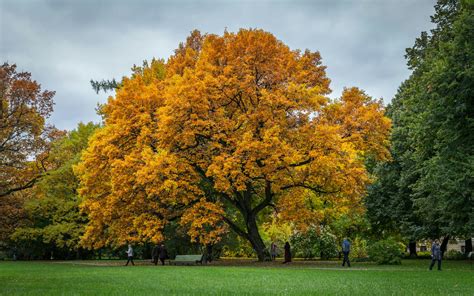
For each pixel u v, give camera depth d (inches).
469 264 1154.0
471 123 911.7
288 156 991.6
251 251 1923.0
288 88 1047.6
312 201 1491.1
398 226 1571.1
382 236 1749.5
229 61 1141.1
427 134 1036.5
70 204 1707.7
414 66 1316.4
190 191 1120.8
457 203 958.4
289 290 485.4
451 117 921.5
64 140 1871.3
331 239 1614.2
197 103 1045.2
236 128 1093.8
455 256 1635.1
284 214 1121.4
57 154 1553.9
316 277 669.9
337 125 1095.0
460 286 538.6
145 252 1892.2
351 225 1686.8
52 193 1738.4
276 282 584.7
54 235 1715.1
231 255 1995.6
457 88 932.6
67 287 521.3
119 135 1193.4
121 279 642.2
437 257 893.8
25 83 1154.7
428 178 1039.0
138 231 1149.7
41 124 1224.2
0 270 917.8
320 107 1103.6
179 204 1213.1
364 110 1117.7
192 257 1266.0
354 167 1093.1
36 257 1959.9
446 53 970.1
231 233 1515.7
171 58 1437.0
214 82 1058.1
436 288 512.7
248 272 788.0
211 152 1103.0
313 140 1036.5
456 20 1002.7
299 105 1077.1
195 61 1332.4
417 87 1146.0
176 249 1565.0
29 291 474.6
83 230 1676.9
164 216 1163.3
